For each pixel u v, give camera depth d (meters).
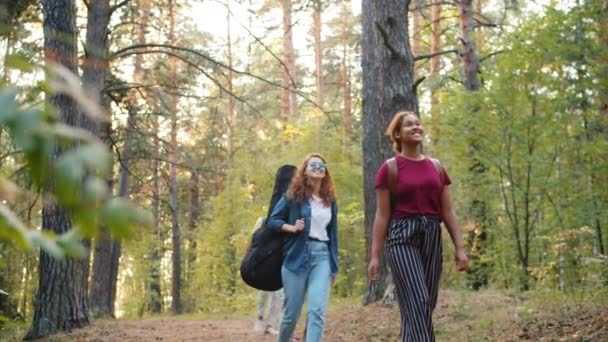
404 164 4.57
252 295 20.77
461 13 16.05
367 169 11.10
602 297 7.34
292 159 20.55
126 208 0.63
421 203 4.52
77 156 0.61
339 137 20.95
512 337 6.30
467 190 12.70
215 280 25.94
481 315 7.75
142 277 31.03
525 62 10.29
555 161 10.93
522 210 11.76
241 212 23.70
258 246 5.59
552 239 10.25
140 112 14.55
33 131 0.61
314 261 5.46
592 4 10.04
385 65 10.13
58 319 9.77
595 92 10.38
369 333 7.99
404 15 10.16
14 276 13.88
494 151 11.09
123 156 16.17
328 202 5.54
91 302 18.05
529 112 10.60
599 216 10.30
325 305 5.38
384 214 4.59
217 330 10.61
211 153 19.55
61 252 0.70
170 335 9.77
